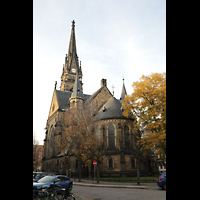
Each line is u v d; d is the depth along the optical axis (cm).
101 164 4634
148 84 2767
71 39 10631
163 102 2575
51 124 7012
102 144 3688
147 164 4806
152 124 2584
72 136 4047
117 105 5172
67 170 4659
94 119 4219
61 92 7275
